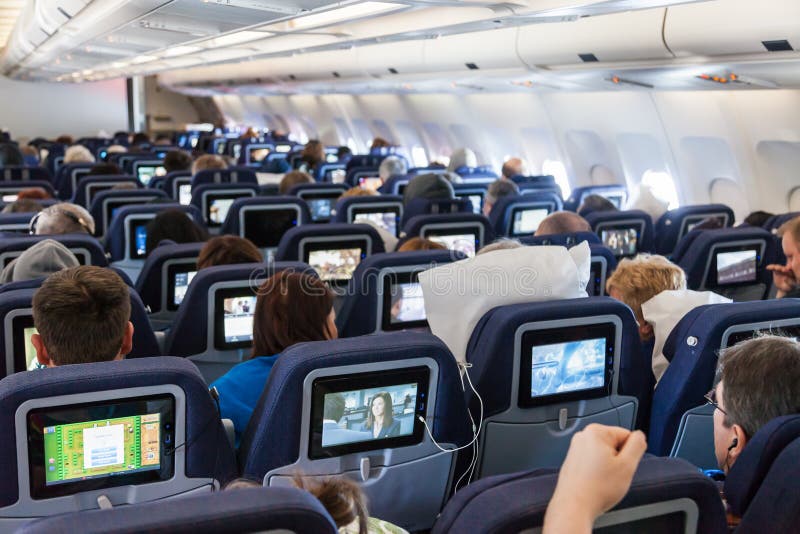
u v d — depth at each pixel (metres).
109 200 6.87
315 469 2.18
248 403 2.45
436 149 13.84
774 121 6.87
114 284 2.32
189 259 4.09
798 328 2.70
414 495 2.39
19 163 11.20
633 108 8.48
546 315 2.49
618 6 4.24
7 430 1.82
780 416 1.49
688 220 6.52
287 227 5.80
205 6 4.74
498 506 1.07
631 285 3.08
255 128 24.22
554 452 2.72
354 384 2.11
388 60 9.83
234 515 0.95
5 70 19.86
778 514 1.35
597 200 6.46
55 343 2.26
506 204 6.52
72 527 0.90
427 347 2.16
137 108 25.31
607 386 2.67
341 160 13.30
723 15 5.20
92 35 7.88
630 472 0.95
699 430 2.79
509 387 2.54
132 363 1.94
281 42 7.71
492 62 8.06
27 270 3.38
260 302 2.62
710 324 2.62
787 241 3.35
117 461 1.95
